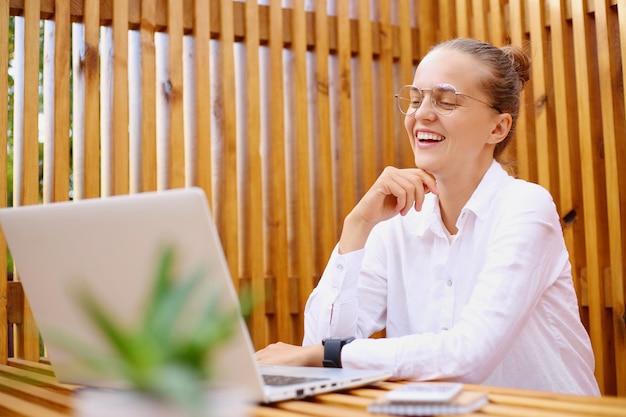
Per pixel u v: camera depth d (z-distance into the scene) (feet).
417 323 5.04
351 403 2.86
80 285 2.89
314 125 7.88
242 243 7.50
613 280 6.89
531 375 4.56
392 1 8.60
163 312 1.65
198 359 1.62
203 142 7.12
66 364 3.32
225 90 7.23
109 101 6.91
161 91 7.22
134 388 1.64
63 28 6.56
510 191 4.67
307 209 7.59
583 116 7.18
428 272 5.04
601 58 7.07
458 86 4.86
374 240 5.39
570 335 4.70
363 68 8.07
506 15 8.09
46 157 6.82
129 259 2.73
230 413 1.69
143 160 6.83
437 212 5.00
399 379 3.73
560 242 4.56
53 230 2.96
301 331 7.47
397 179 4.83
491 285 4.10
